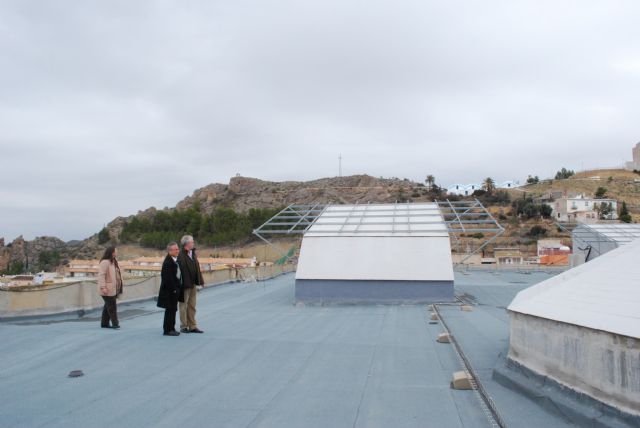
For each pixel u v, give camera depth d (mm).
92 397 6086
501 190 111875
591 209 81688
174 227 101750
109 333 10031
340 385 6590
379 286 17625
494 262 53000
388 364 7727
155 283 18625
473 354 8203
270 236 49938
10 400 5969
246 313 14844
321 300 17719
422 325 11992
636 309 4828
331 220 21312
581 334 5168
